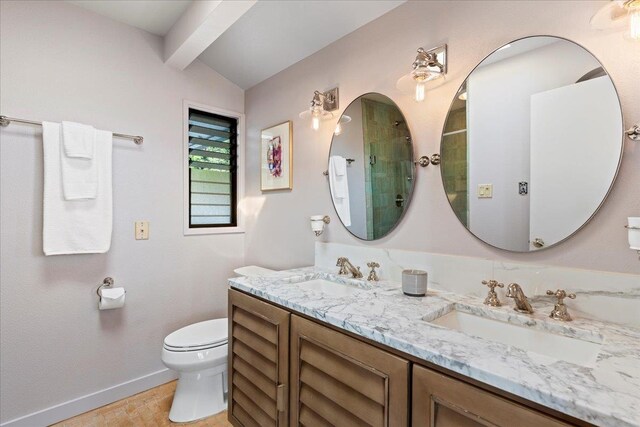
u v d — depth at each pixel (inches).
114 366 77.8
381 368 35.4
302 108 83.0
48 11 68.6
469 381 28.6
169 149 87.4
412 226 59.5
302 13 68.9
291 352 48.4
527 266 45.1
